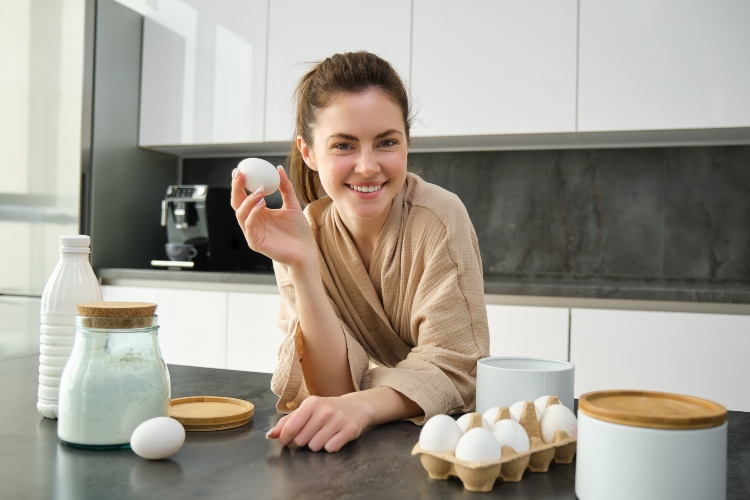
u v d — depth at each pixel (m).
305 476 0.63
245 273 2.58
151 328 0.73
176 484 0.60
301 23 2.73
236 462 0.67
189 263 2.87
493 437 0.60
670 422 0.52
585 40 2.38
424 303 1.05
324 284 1.19
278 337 2.46
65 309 0.83
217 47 2.85
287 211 0.95
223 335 2.54
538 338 2.17
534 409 0.67
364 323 1.21
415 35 2.57
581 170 2.73
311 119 1.05
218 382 1.08
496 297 2.25
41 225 2.77
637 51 2.33
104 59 2.81
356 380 0.99
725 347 1.99
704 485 0.53
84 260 0.86
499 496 0.59
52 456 0.68
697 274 2.61
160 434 0.66
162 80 2.94
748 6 2.22
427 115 2.56
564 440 0.66
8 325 2.80
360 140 0.98
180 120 2.91
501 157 2.83
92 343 0.71
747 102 2.22
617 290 2.11
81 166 2.72
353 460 0.69
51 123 2.76
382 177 1.00
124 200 2.94
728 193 2.57
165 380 0.74
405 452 0.72
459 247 1.07
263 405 0.93
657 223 2.64
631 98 2.33
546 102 2.43
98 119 2.79
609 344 2.10
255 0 2.79
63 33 2.76
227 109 2.84
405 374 0.91
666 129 2.31
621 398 0.61
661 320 2.05
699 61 2.26
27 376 1.09
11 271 2.80
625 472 0.53
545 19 2.42
